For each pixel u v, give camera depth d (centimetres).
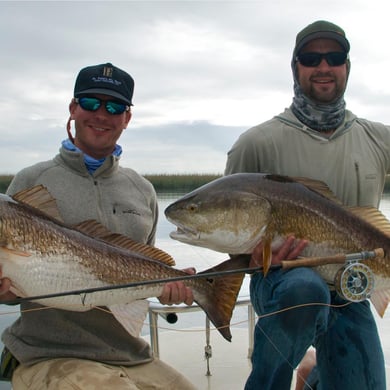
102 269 157
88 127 174
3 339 164
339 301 171
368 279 153
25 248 148
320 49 178
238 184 163
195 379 205
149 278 162
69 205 169
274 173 180
